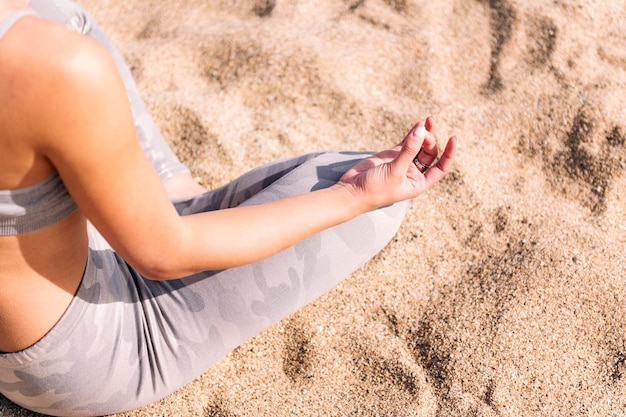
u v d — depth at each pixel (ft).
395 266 5.64
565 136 6.61
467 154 6.48
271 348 5.06
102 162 2.80
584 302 5.23
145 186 3.00
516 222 5.93
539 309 5.18
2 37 2.62
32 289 3.38
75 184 2.89
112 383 3.95
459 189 6.22
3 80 2.61
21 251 3.18
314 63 7.30
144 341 4.01
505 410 4.63
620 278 5.39
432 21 7.93
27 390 3.83
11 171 2.81
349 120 6.86
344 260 4.29
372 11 8.09
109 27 8.27
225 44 7.67
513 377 4.80
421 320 5.25
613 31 7.65
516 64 7.38
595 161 6.35
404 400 4.72
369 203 3.96
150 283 4.03
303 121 6.86
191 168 6.46
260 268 4.04
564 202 6.13
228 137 6.71
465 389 4.75
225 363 4.94
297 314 5.27
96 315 3.74
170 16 8.32
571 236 5.75
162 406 4.64
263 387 4.84
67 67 2.58
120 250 3.19
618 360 4.87
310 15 8.06
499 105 6.93
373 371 4.93
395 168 3.87
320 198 3.85
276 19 7.98
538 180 6.33
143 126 5.55
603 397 4.68
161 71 7.45
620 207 6.02
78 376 3.78
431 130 4.16
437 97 7.06
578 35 7.57
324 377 4.90
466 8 8.07
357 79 7.19
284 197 4.14
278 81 7.20
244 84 7.20
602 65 7.27
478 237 5.85
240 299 4.05
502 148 6.57
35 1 4.14
